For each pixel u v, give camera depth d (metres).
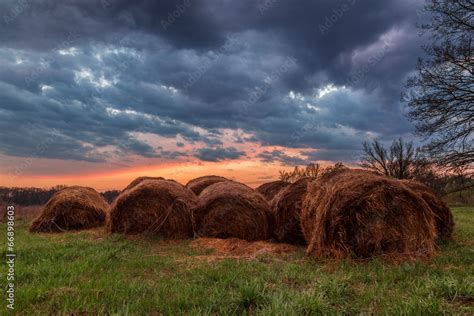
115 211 10.80
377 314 3.68
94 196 14.46
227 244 8.96
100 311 3.66
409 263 6.21
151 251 8.12
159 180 11.55
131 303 3.94
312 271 5.70
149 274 5.62
